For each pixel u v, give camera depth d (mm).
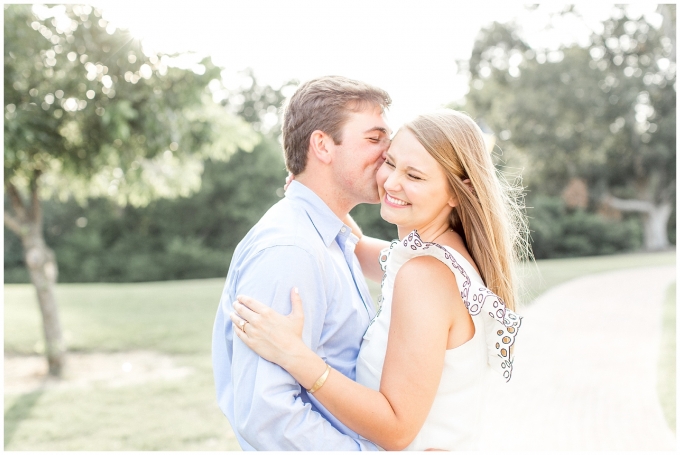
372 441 1600
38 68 5867
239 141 7484
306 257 1699
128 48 5902
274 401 1558
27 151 6438
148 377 6871
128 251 24219
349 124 1884
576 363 6809
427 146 1688
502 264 1777
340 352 1812
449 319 1629
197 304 11891
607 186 28375
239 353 1646
